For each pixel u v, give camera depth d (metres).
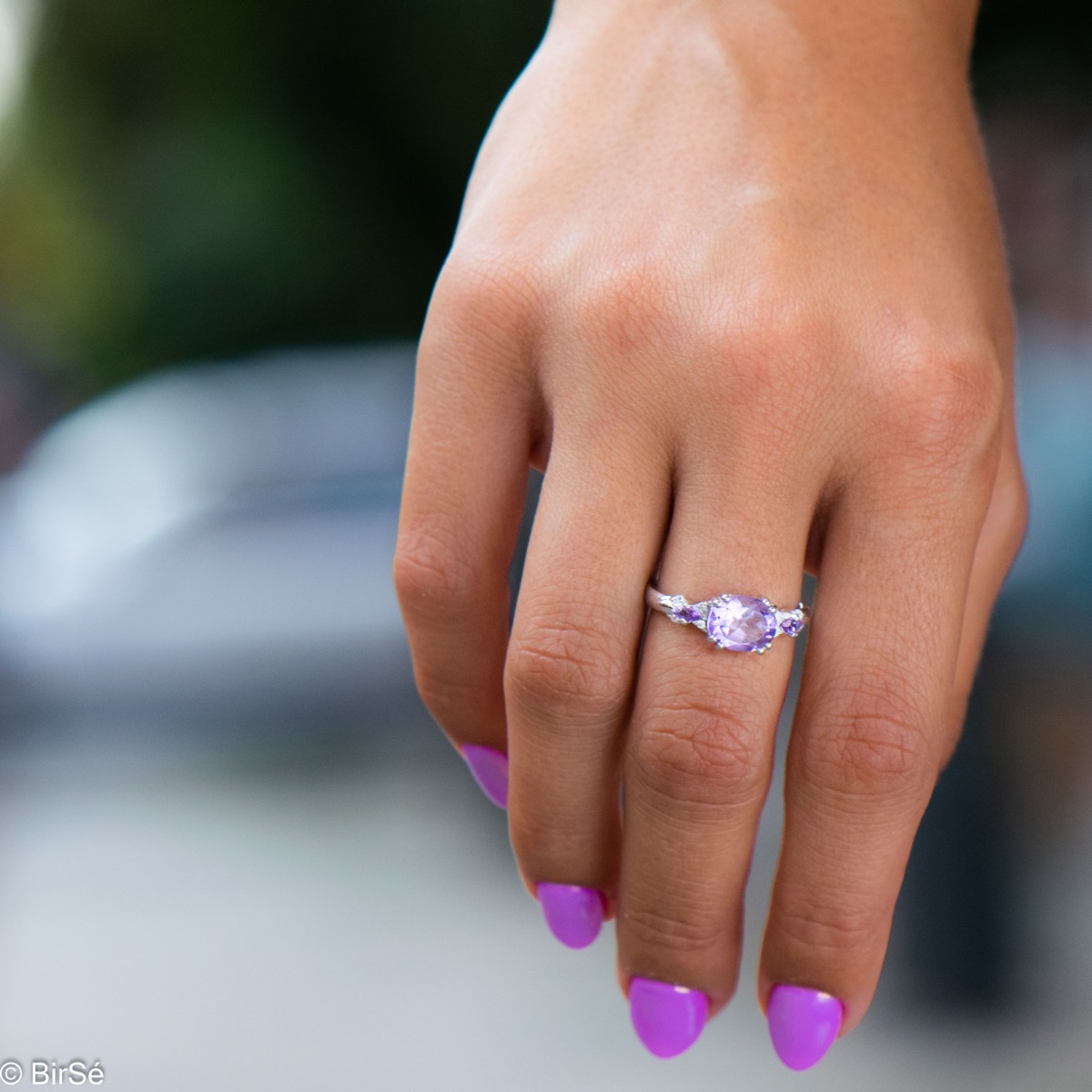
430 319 1.10
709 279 1.00
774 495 0.97
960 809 3.26
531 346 1.05
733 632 0.97
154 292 13.91
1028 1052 3.08
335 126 13.02
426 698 1.20
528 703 1.03
